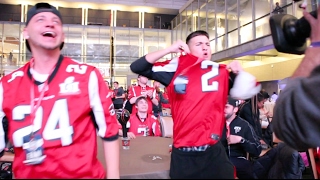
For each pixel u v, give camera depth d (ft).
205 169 3.49
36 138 2.94
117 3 61.21
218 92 3.93
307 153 5.90
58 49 3.29
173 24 61.00
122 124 7.80
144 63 4.16
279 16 3.26
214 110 3.90
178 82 4.04
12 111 3.08
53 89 3.10
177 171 3.63
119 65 56.95
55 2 59.77
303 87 2.65
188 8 51.06
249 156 6.74
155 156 5.52
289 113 2.77
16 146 3.02
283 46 3.18
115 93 25.08
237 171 5.88
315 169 5.71
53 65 3.24
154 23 66.18
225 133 6.27
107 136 3.29
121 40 57.82
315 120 2.63
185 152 3.77
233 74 4.08
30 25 3.14
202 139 3.77
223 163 3.63
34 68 3.25
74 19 62.44
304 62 2.83
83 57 55.47
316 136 2.70
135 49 58.49
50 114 3.01
